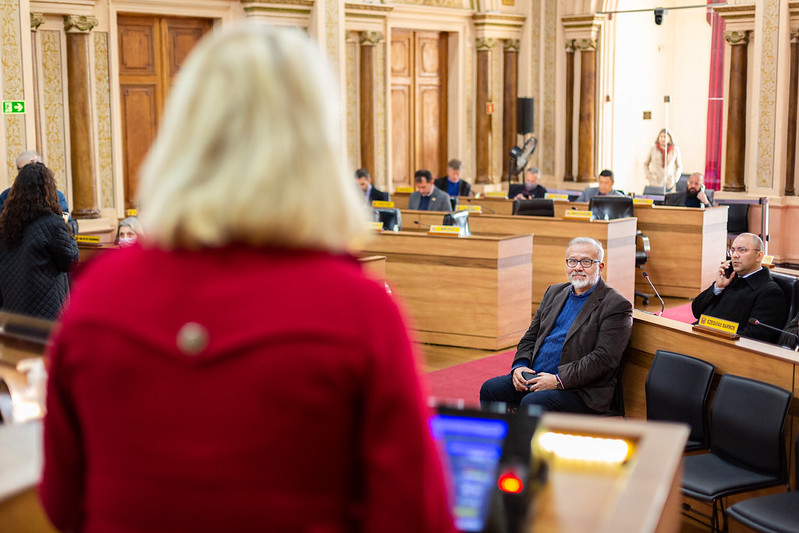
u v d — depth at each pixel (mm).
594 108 12539
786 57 10234
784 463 3047
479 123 12180
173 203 768
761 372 3410
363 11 10430
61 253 4695
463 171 12141
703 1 14406
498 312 6680
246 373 734
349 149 10789
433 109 11961
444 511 794
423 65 11734
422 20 11383
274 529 744
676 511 1234
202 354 737
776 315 4457
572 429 1264
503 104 12477
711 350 3637
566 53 12562
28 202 4617
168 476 745
